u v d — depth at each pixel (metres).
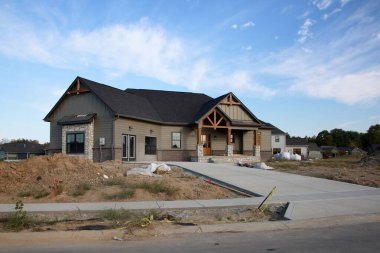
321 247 6.82
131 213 9.80
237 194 13.65
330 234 7.95
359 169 24.41
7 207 10.49
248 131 35.09
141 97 32.72
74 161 15.41
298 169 23.84
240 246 6.89
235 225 8.76
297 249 6.68
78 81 26.66
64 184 13.06
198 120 30.08
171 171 18.48
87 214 9.88
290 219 9.42
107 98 25.69
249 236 7.76
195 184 14.30
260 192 13.73
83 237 7.57
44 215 9.72
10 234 7.65
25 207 10.43
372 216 9.87
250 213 10.45
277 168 24.31
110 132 24.70
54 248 6.79
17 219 8.40
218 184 15.56
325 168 24.84
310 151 84.19
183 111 32.69
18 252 6.53
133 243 7.16
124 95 29.34
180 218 9.65
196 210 10.74
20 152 56.25
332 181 17.45
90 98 26.06
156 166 18.00
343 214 10.03
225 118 31.05
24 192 12.38
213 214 10.30
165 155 30.67
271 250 6.61
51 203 11.16
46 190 12.52
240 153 34.66
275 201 11.92
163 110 32.00
